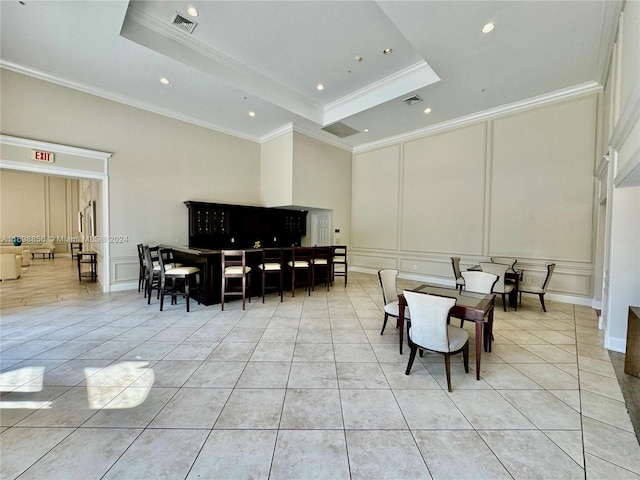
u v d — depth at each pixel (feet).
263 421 5.91
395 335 10.89
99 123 16.39
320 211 26.81
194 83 15.35
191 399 6.63
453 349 7.29
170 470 4.68
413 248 22.75
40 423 5.73
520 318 13.00
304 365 8.39
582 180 15.07
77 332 10.71
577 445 5.33
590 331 11.41
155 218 18.81
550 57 12.53
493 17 10.19
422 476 4.63
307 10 11.16
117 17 10.59
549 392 7.12
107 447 5.14
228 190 22.66
